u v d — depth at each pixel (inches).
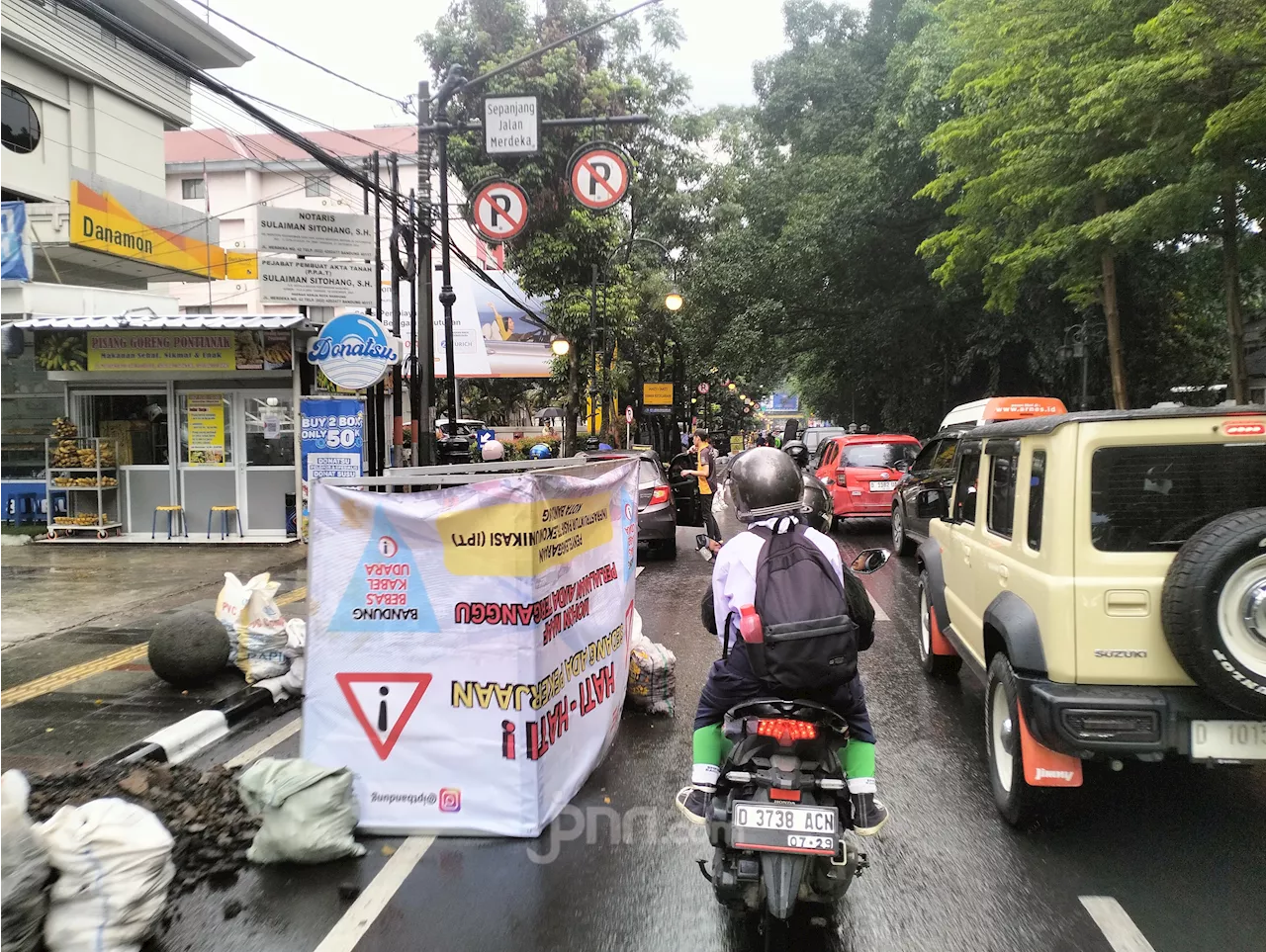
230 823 157.1
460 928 127.3
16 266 496.1
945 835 155.9
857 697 123.6
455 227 1264.8
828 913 130.3
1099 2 451.5
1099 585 139.7
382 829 153.7
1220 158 436.8
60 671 253.9
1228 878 139.6
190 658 231.8
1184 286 776.9
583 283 891.4
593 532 181.6
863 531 592.4
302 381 512.4
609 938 124.4
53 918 112.0
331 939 124.6
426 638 152.7
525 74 774.5
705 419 2032.5
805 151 986.7
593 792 174.4
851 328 990.4
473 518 150.4
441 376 1041.5
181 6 778.8
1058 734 138.4
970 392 986.1
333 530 154.7
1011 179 532.4
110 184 639.1
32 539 523.8
